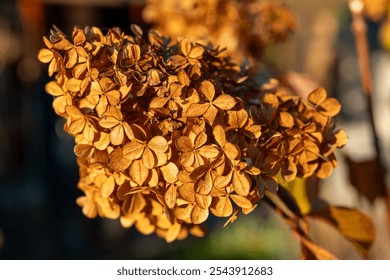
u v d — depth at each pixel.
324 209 0.60
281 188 0.55
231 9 0.87
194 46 0.50
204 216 0.46
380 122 2.27
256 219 2.31
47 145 2.34
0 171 3.24
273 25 0.89
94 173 0.49
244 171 0.45
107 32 0.50
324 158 0.49
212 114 0.45
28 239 2.44
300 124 0.48
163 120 0.46
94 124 0.46
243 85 0.51
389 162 1.61
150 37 0.51
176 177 0.45
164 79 0.47
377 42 1.90
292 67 1.45
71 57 0.47
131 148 0.45
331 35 1.45
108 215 0.52
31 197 2.91
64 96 0.48
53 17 1.66
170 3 0.89
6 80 3.07
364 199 0.71
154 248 2.34
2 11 2.60
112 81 0.46
